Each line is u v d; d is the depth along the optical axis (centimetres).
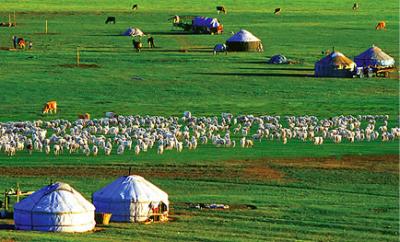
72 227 16300
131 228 16712
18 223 16412
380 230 17050
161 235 16188
